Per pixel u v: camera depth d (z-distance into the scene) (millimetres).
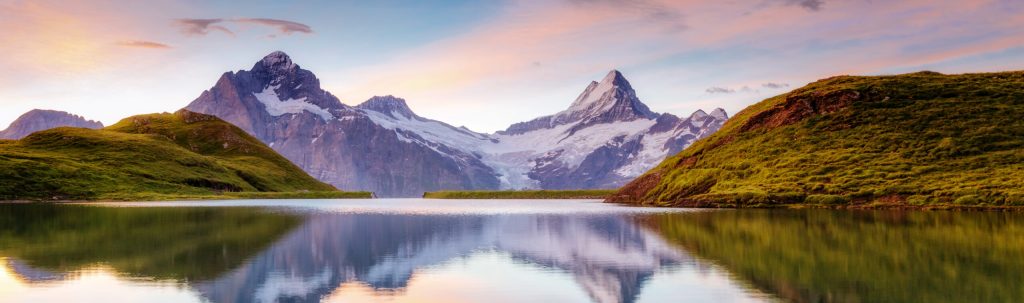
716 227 74938
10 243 61125
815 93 178750
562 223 85625
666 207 130375
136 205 162625
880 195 117500
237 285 40375
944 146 141875
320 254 53844
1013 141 141250
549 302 36188
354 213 118688
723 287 38500
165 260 50156
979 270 42375
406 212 122250
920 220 81688
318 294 37969
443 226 82375
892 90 177125
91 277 42625
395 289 39562
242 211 126938
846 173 133875
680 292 37594
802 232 67312
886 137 151875
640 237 65250
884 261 46438
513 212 119125
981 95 170750
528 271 45406
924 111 163250
